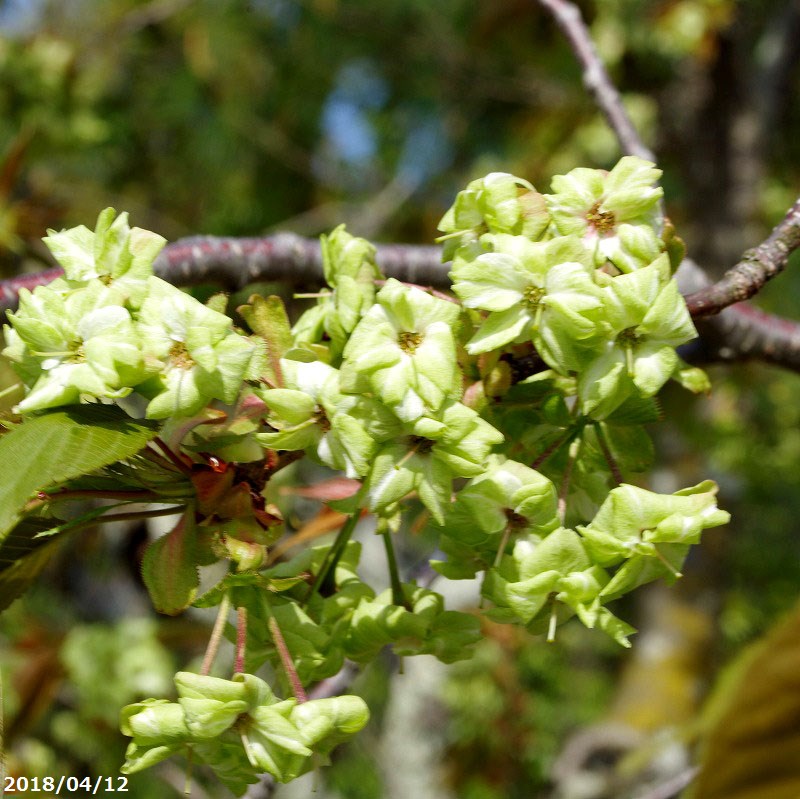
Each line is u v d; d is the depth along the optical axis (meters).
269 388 0.79
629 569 0.77
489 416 0.80
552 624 0.78
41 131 2.47
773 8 2.95
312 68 3.71
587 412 0.78
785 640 0.69
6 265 1.77
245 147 3.66
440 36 3.62
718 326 1.06
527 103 3.51
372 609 0.81
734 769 0.69
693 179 2.79
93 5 3.21
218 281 1.00
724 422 2.74
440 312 0.78
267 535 0.79
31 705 2.15
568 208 0.79
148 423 0.79
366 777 2.84
